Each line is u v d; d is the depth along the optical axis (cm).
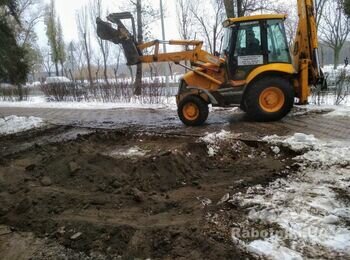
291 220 371
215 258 321
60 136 832
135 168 546
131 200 457
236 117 937
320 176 484
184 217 403
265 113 834
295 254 316
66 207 448
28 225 414
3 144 792
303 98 897
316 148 591
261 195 436
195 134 744
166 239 357
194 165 566
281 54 848
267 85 828
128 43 901
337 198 414
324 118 850
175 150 607
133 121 971
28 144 775
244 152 623
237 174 525
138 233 372
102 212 430
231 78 853
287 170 519
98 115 1122
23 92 1888
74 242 371
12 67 1173
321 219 370
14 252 365
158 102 1377
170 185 504
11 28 1185
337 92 1180
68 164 567
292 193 434
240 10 1491
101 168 557
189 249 338
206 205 426
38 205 455
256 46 840
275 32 844
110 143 738
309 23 906
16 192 505
